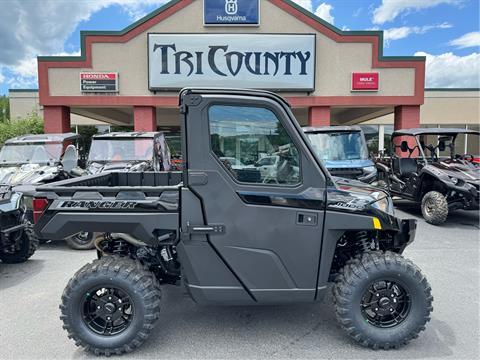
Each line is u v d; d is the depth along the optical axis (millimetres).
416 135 8242
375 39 12508
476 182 7020
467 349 2941
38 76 12328
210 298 2914
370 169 7777
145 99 12477
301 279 2912
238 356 2869
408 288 2908
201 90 2805
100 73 12328
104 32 12227
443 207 7285
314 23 12383
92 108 14133
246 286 2893
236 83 12344
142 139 8305
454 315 3535
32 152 7797
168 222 2873
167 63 12242
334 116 20891
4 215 4945
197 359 2834
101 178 4289
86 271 2895
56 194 2949
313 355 2873
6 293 4199
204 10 12133
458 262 5141
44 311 3723
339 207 2889
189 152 2805
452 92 21906
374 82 12570
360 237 3250
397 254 3057
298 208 2861
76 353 2955
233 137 2832
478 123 22031
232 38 12203
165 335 3207
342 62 12562
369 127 21719
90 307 2996
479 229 7172
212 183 2818
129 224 2898
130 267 2932
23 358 2885
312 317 3529
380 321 3000
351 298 2891
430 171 7703
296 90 12461
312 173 2887
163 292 4156
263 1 12258
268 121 2859
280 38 12242
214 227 2836
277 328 3322
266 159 2865
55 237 2945
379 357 2840
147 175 4695
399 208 9492
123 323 2996
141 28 12250
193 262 2879
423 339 3100
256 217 2842
